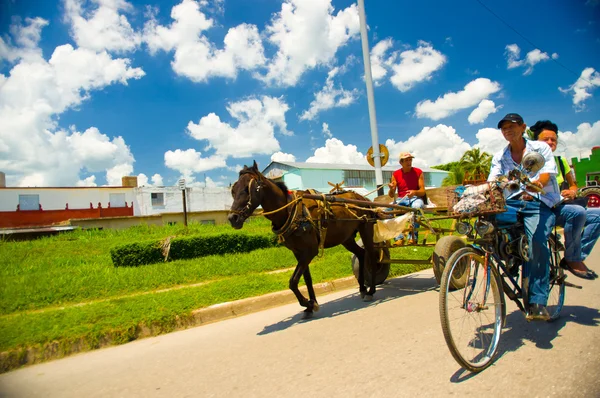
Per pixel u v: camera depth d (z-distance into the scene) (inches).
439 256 218.4
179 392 130.5
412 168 289.1
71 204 1566.2
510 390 110.1
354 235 257.0
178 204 1688.0
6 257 434.9
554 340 143.9
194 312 222.2
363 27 428.8
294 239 209.3
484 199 135.5
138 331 203.5
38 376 159.2
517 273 153.7
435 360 133.9
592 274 153.6
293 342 170.4
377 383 121.3
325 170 1685.5
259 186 200.2
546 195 140.6
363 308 220.1
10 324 202.5
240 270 338.6
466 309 132.7
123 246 364.8
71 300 263.9
